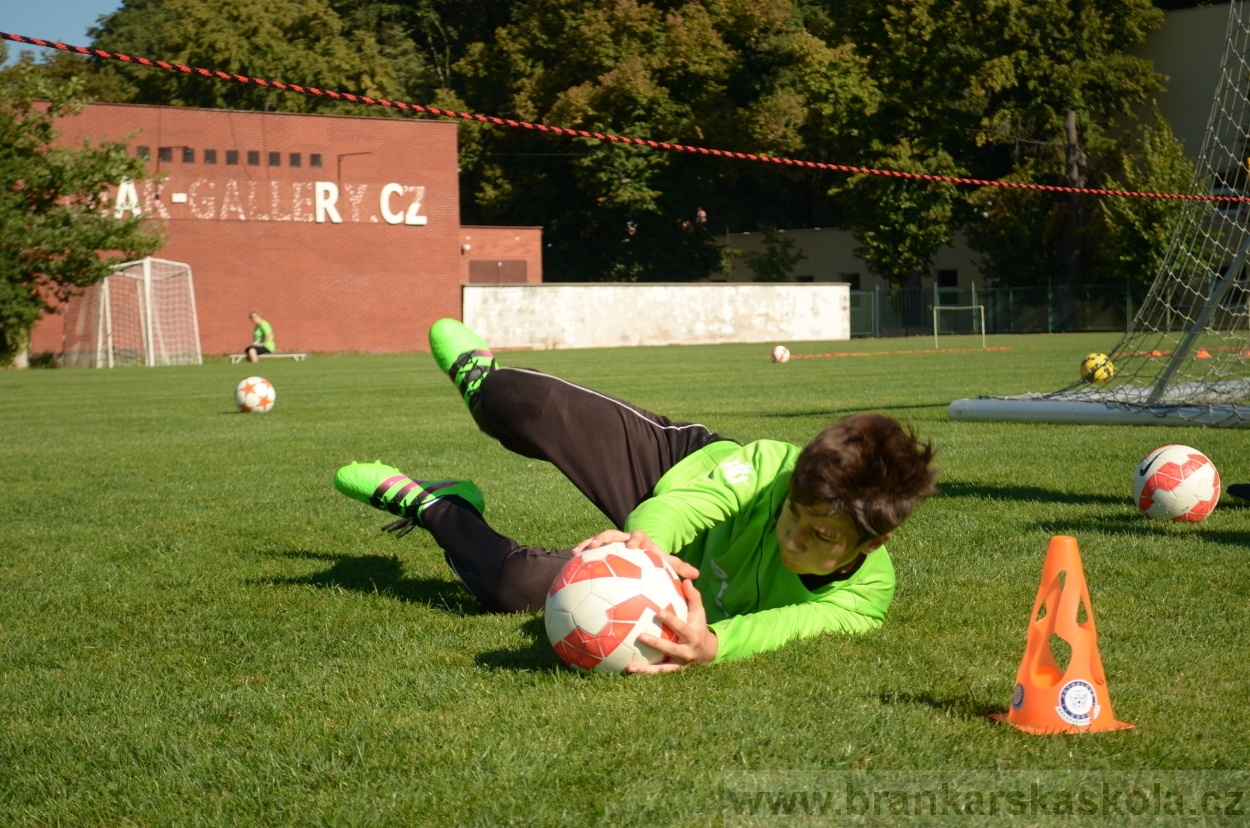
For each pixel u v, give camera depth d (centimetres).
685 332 3634
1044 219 3853
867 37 3894
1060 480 615
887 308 4262
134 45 4769
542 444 321
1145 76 3638
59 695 283
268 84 498
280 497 625
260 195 3061
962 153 3981
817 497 226
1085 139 3741
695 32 4078
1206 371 1155
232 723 258
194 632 343
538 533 493
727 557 296
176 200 2966
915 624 327
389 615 357
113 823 208
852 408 1102
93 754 242
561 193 4425
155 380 2005
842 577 303
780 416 1020
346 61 4228
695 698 258
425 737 242
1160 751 227
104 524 546
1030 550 436
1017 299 4047
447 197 3291
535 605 350
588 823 198
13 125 2516
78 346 2848
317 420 1112
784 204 5334
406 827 200
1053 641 310
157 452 857
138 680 295
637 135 4050
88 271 2605
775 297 3772
